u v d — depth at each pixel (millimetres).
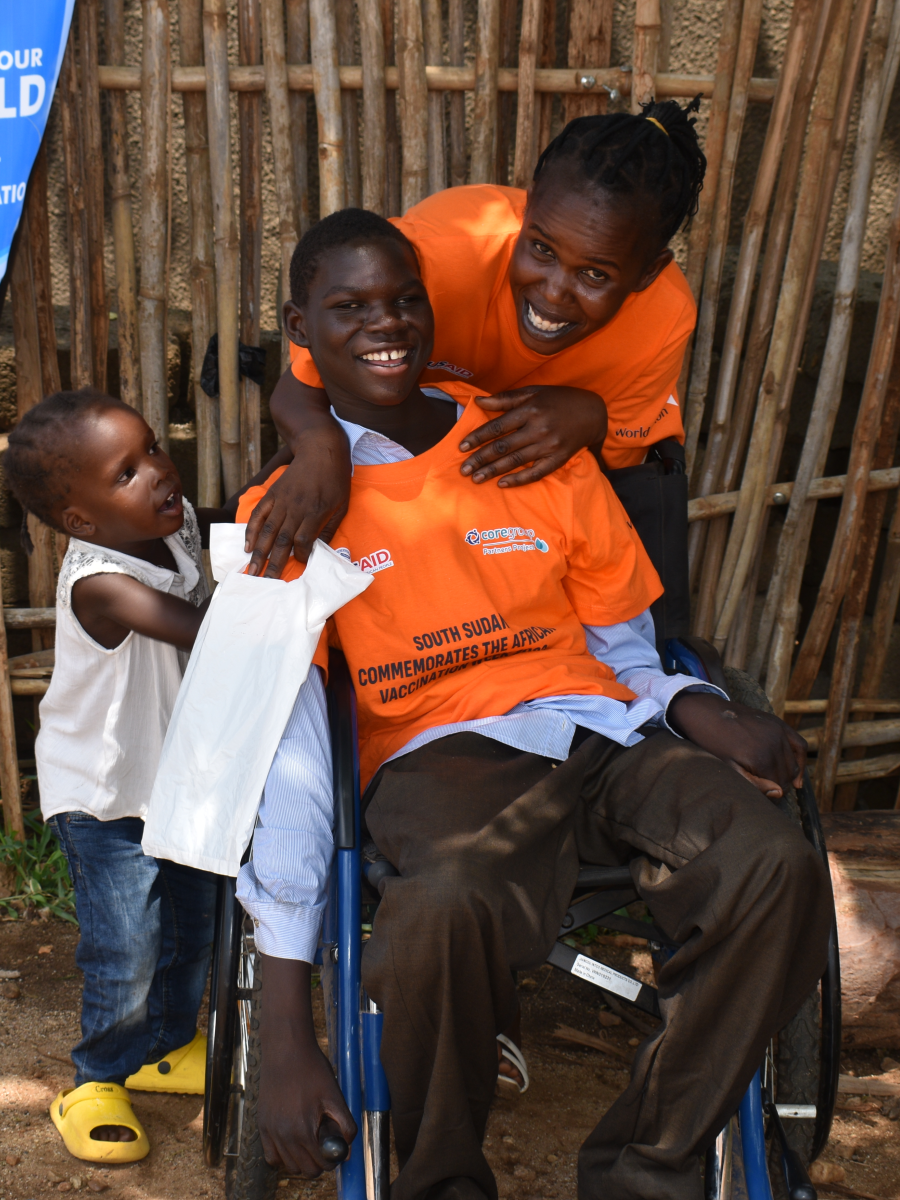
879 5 2656
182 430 3217
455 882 1474
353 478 1875
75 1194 2037
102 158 2705
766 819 1551
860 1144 2254
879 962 2398
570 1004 2668
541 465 1904
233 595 1738
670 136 1870
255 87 2658
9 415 3133
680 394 2998
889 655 3455
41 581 2990
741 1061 1481
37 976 2627
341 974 1623
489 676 1844
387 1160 1577
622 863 1820
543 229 1857
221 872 1656
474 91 2695
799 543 3070
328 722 1776
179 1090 2309
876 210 3678
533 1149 2168
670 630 2205
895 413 3039
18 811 2967
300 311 1905
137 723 2068
